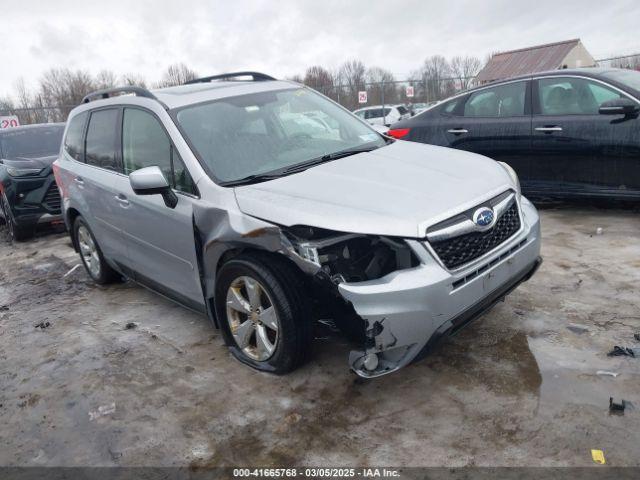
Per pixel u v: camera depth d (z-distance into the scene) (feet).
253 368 11.50
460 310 9.52
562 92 19.83
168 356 12.70
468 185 10.59
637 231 17.67
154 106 13.35
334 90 78.13
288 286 10.14
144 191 11.46
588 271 14.83
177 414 10.39
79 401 11.27
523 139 20.36
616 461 8.01
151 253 13.71
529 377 10.25
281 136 13.16
